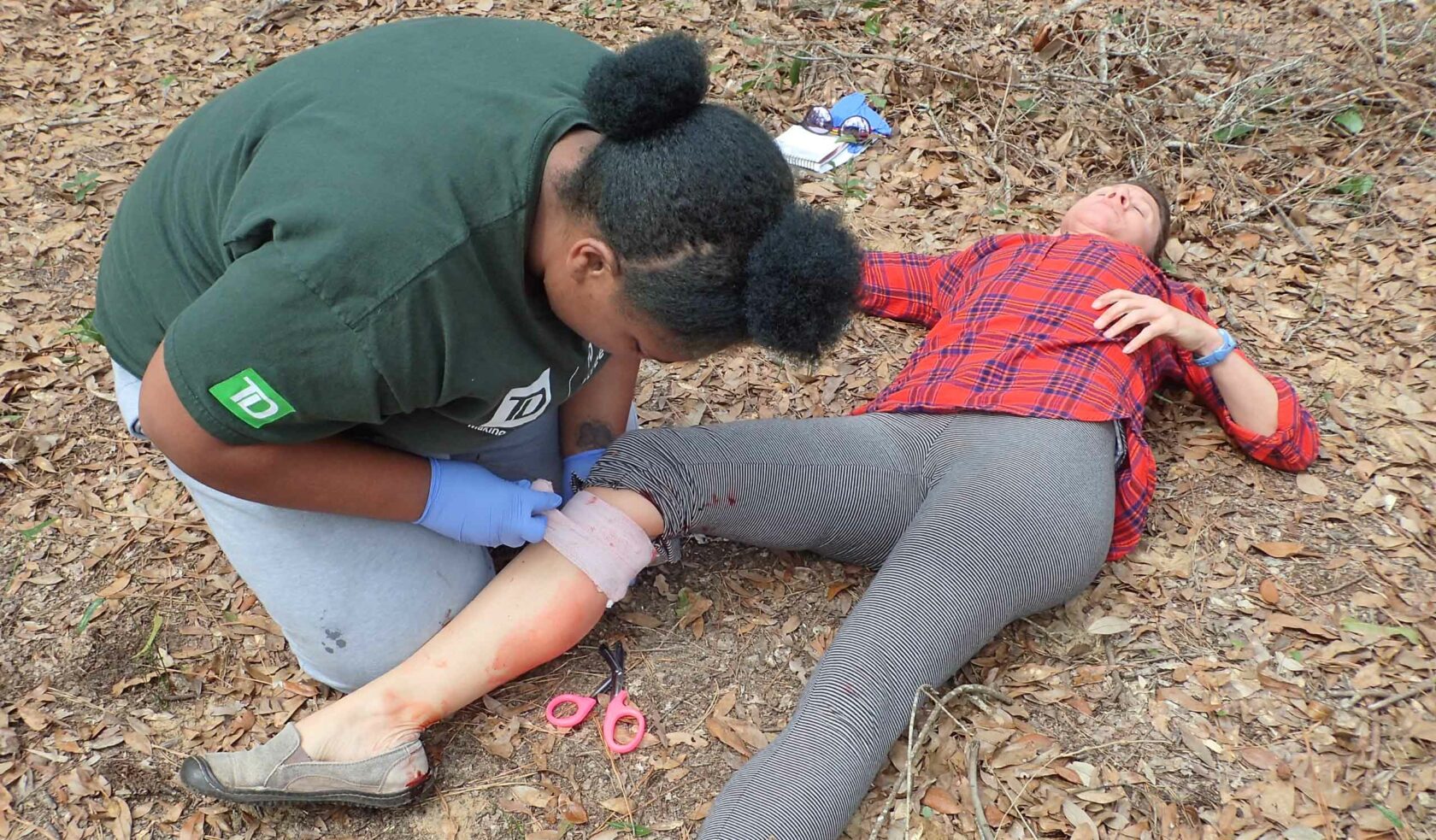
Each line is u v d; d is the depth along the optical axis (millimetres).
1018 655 2258
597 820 1999
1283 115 3770
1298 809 1955
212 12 4629
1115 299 2594
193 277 1688
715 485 2246
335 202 1423
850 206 3555
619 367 2357
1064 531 2166
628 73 1381
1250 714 2121
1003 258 2871
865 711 1930
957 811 1969
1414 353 2953
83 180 3668
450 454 2004
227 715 2168
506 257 1524
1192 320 2570
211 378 1454
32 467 2695
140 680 2217
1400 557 2428
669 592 2422
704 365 3014
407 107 1512
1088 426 2387
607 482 2225
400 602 2061
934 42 4180
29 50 4383
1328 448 2715
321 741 1924
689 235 1389
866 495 2336
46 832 1975
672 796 2033
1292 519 2535
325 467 1730
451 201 1466
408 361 1531
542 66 1623
